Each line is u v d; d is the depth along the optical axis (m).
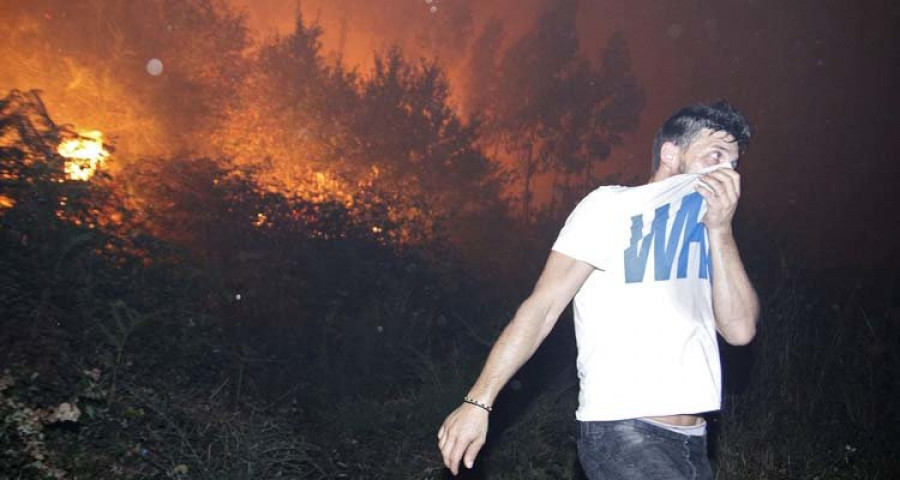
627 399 2.34
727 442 5.22
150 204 8.41
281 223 8.59
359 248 8.66
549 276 2.37
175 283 6.07
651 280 2.40
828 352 6.19
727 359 5.93
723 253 2.50
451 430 2.24
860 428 5.55
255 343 6.51
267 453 4.46
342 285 7.86
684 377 2.36
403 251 9.06
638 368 2.36
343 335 6.80
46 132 6.09
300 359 6.49
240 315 6.77
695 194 2.51
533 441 5.37
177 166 9.23
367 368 6.54
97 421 4.27
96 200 6.38
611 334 2.38
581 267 2.38
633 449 2.33
